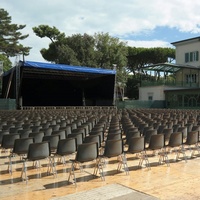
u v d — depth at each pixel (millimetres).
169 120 11992
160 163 7426
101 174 6105
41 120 12227
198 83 37844
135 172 6527
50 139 7121
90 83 35188
